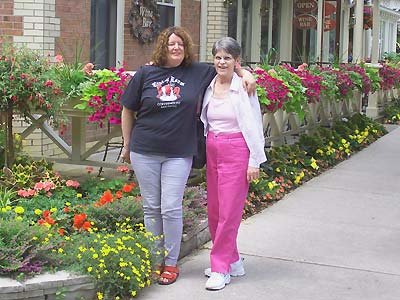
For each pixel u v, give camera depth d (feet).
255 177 16.98
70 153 25.73
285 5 53.62
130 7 36.14
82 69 23.93
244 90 16.88
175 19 40.40
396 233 22.63
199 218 20.95
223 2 43.21
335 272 18.65
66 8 31.55
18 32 29.63
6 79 21.39
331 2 54.08
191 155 17.19
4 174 23.00
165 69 17.04
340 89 37.81
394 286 17.70
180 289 17.16
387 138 44.04
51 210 19.84
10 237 16.30
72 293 15.81
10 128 23.31
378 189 29.25
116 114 22.31
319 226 23.17
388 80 51.60
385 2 102.68
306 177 30.83
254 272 18.51
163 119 16.88
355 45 47.83
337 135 37.65
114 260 16.28
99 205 19.71
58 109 22.44
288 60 54.13
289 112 30.66
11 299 15.19
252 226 22.89
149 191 17.42
